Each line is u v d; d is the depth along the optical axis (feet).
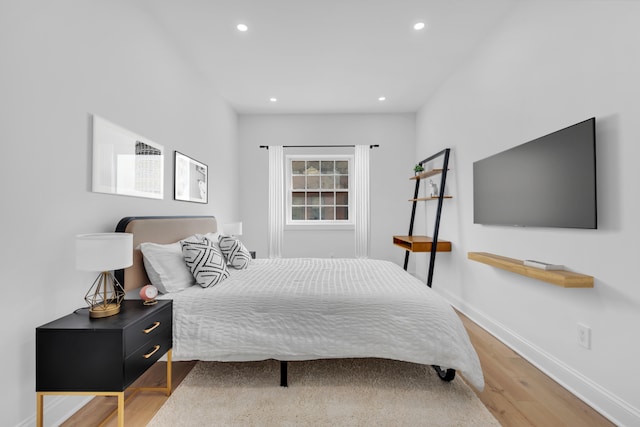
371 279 7.86
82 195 5.78
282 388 6.10
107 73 6.44
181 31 8.92
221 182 13.67
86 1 5.86
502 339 8.39
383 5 7.89
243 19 8.40
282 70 11.32
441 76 11.89
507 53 8.20
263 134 16.21
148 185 7.97
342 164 16.80
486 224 9.04
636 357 4.89
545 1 6.77
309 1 7.73
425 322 6.06
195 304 6.34
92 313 5.00
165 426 5.00
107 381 4.57
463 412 5.39
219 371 6.73
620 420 5.09
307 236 16.24
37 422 4.56
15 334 4.56
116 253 4.96
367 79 12.11
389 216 16.16
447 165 11.82
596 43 5.53
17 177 4.57
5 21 4.40
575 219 5.82
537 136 7.07
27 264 4.72
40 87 4.91
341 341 6.07
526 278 7.48
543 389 6.20
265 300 6.38
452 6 7.95
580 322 5.92
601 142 5.42
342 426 5.03
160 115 8.60
